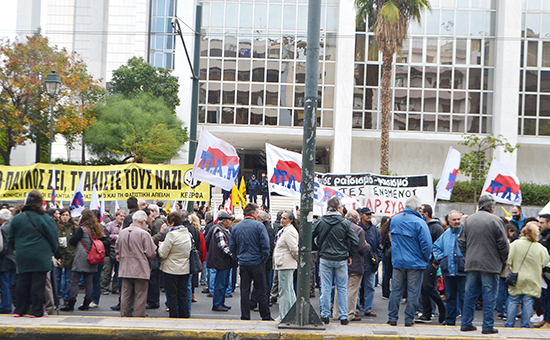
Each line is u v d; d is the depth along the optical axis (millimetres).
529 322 8000
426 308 8961
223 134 38438
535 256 7941
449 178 12570
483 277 6980
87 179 12711
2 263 8430
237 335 6785
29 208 7465
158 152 31766
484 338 6621
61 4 64875
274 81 37469
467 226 7191
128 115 32250
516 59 35625
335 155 36000
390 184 13320
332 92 37250
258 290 8336
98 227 9266
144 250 8305
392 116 36812
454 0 36969
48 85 18656
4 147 35031
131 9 60219
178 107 38125
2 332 6828
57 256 7871
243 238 8297
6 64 30359
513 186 12461
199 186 12773
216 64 37688
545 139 36188
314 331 6930
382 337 6715
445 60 36938
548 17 36531
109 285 11516
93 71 57969
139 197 12719
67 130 32375
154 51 57094
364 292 9625
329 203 8164
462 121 36844
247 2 37719
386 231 10945
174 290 8391
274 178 10688
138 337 6828
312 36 7113
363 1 29391
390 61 29391
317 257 12336
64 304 9688
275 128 37312
